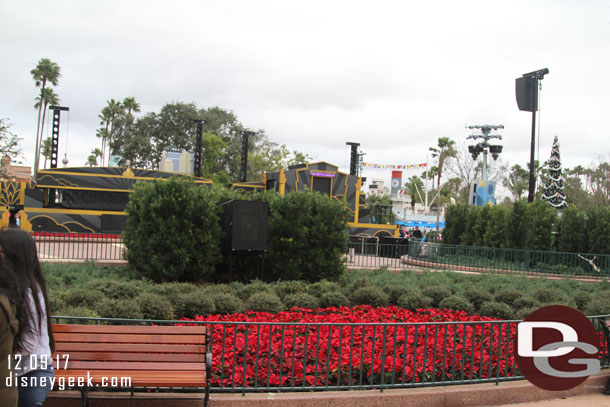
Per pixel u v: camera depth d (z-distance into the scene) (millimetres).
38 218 26906
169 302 9234
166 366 5320
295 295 10953
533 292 13250
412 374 6500
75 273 12664
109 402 5332
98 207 28219
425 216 72125
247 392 5926
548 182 36562
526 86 22875
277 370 6531
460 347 7703
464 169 53375
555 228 23406
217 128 63719
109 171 28547
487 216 26234
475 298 12281
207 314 9414
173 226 13461
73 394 5336
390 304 12133
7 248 3592
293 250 14781
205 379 5137
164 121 62281
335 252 15109
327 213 15039
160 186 13703
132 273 13766
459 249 21984
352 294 11898
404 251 28312
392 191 110250
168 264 13398
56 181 27641
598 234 21688
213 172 63125
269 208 15016
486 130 38375
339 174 32188
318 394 5832
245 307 10359
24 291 3562
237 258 15391
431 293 12156
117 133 65438
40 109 66938
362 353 6145
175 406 5445
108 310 8156
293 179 30938
